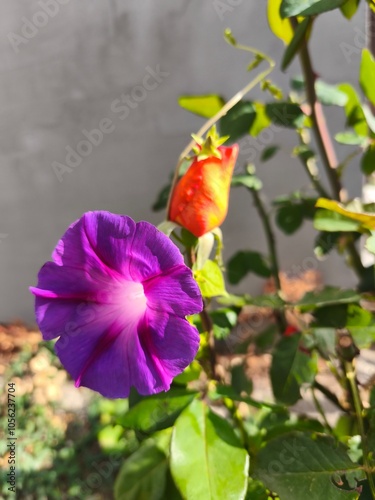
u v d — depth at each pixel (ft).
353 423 0.67
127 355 0.51
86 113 1.91
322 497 0.51
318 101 0.76
